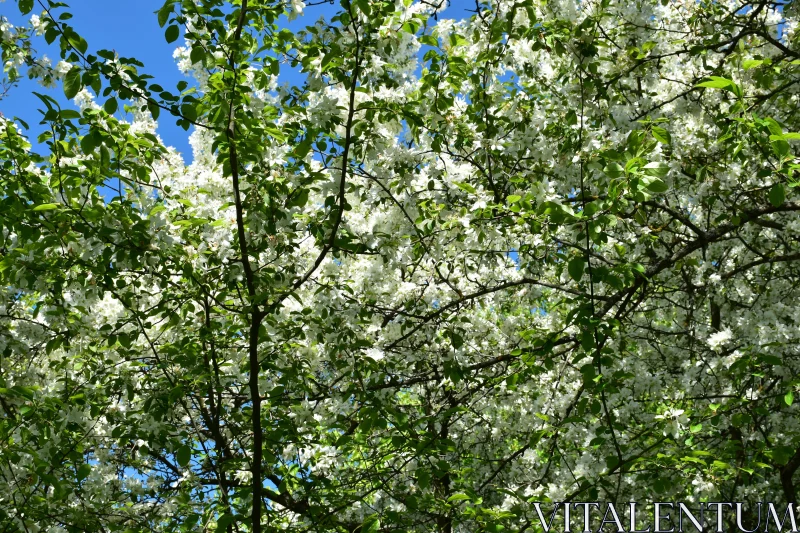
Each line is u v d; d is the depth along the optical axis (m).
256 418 5.25
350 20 4.70
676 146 6.72
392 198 5.66
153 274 5.08
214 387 5.55
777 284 7.92
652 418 6.98
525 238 6.34
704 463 5.05
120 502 6.29
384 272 6.67
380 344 6.60
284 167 5.34
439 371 6.43
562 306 8.41
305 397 5.71
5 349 5.53
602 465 6.31
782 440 6.91
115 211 4.82
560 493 6.33
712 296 7.56
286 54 5.20
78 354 6.37
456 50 6.20
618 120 6.15
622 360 7.27
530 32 5.83
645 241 6.91
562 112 6.66
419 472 5.57
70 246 4.96
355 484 6.21
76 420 5.38
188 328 6.11
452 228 5.84
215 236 5.16
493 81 6.49
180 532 5.59
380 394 5.89
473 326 7.64
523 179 5.68
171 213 5.40
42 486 5.46
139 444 5.73
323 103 4.95
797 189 7.00
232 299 6.29
